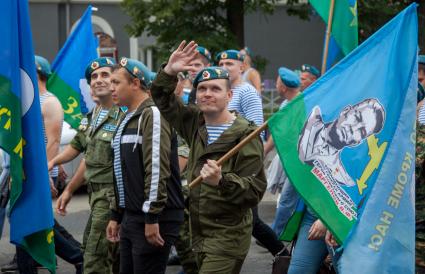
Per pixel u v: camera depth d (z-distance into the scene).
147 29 19.92
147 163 5.79
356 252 4.93
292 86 9.22
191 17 19.75
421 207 5.76
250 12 20.22
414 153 4.99
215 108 5.50
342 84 5.12
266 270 8.36
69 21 28.47
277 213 7.53
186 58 5.55
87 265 6.69
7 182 7.56
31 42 5.58
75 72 9.28
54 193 8.22
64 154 7.41
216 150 5.50
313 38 29.83
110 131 6.70
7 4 5.48
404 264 4.94
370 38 5.12
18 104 5.50
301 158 5.07
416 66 5.00
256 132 5.21
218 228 5.55
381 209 4.94
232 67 8.41
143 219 5.89
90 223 6.90
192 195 5.59
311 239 5.67
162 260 5.96
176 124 5.70
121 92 6.00
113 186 6.52
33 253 5.77
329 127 5.09
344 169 5.04
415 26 5.05
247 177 5.44
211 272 5.54
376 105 5.04
